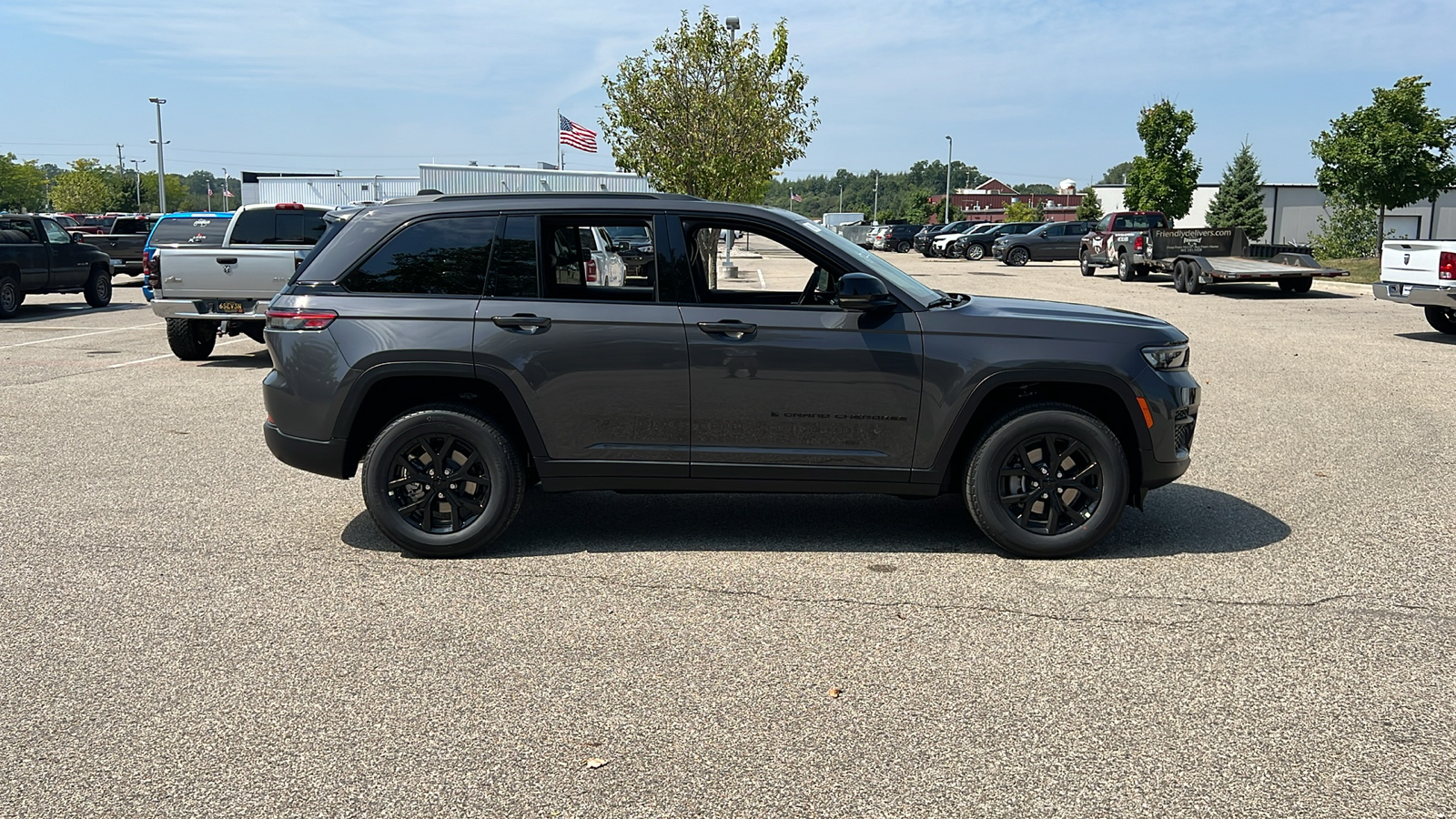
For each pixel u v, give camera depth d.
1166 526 6.18
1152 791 3.31
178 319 13.03
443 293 5.49
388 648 4.41
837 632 4.58
